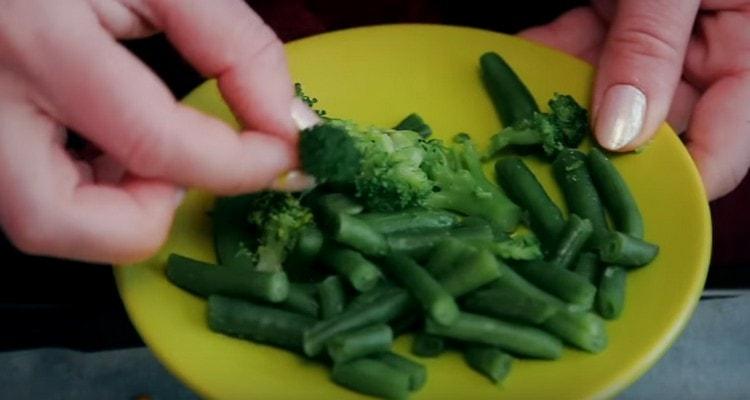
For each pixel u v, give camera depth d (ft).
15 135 1.25
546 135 1.48
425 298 1.28
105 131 1.26
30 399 1.61
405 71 1.59
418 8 1.86
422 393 1.27
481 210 1.43
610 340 1.30
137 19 1.35
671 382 1.61
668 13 1.54
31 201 1.25
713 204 1.77
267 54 1.33
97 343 1.64
